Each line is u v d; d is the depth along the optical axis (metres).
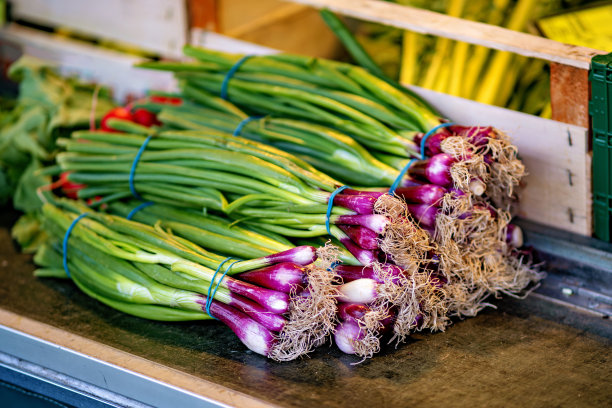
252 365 2.06
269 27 3.27
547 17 2.65
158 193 2.52
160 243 2.30
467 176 2.13
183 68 2.77
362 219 2.06
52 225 2.60
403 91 2.57
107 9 3.39
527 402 1.88
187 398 1.95
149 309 2.29
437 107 2.60
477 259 2.29
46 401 2.24
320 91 2.53
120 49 3.55
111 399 2.11
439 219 2.16
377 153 2.42
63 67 3.56
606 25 2.52
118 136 2.65
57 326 2.29
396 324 2.10
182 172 2.44
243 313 2.09
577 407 1.86
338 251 2.10
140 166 2.54
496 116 2.49
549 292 2.41
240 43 3.03
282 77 2.63
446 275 2.19
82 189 2.70
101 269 2.37
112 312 2.39
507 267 2.40
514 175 2.25
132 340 2.21
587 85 2.27
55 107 3.06
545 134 2.40
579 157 2.36
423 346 2.15
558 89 2.34
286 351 2.06
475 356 2.09
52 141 3.00
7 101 3.41
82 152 2.72
